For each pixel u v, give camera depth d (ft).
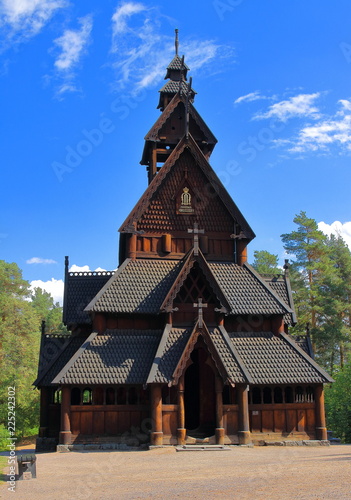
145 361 103.91
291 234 252.42
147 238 117.91
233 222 121.29
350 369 168.04
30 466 63.36
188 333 104.27
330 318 242.37
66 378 98.68
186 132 121.60
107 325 109.29
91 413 100.63
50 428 113.19
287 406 102.68
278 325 111.65
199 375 110.52
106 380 99.55
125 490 52.70
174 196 120.26
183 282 105.50
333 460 69.92
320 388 103.50
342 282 248.93
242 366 99.91
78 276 127.13
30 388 225.76
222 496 46.50
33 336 235.20
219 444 95.50
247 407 98.68
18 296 260.01
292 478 54.75
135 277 112.78
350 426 143.23
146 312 107.24
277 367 103.96
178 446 94.12
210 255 119.03
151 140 128.16
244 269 118.21
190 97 135.33
